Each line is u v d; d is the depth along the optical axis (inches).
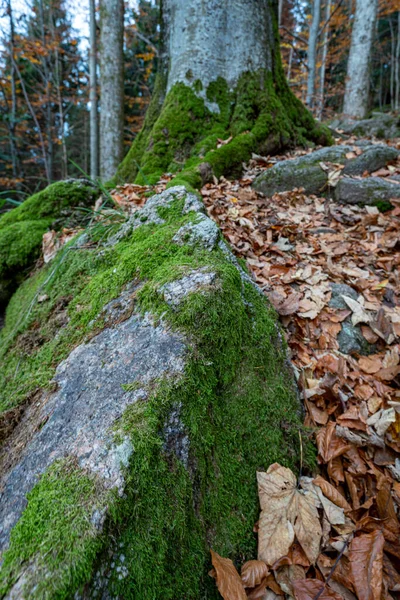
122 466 35.0
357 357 72.6
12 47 418.6
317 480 50.1
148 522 35.0
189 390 42.9
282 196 133.2
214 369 47.7
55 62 500.7
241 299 55.6
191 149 168.4
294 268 91.7
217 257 58.9
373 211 119.9
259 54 177.9
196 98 171.5
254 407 51.2
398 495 50.1
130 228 79.9
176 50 177.5
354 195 127.0
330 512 46.7
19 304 97.0
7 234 111.5
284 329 72.4
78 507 32.4
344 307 81.2
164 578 34.9
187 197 76.2
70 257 86.2
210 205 114.7
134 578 32.4
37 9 470.3
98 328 57.6
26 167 565.9
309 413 58.1
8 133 455.2
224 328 49.6
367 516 46.9
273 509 45.4
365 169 142.6
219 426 47.1
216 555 40.0
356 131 290.5
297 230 108.5
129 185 141.8
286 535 43.3
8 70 464.1
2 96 492.7
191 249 60.7
